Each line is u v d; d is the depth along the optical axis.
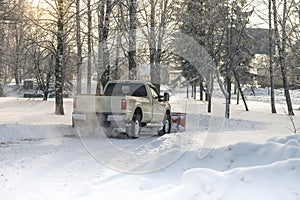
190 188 5.02
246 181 5.09
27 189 6.11
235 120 21.75
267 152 7.07
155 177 6.56
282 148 6.99
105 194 5.58
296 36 23.00
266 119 25.47
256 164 6.87
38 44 22.86
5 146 11.16
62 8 21.59
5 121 19.03
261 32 31.03
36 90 48.00
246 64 39.19
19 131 13.40
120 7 20.77
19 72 46.41
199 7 25.39
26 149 10.49
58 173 7.29
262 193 4.86
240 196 4.82
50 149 10.48
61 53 23.48
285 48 27.67
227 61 25.56
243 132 16.56
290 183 5.03
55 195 5.74
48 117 21.77
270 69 32.97
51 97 50.47
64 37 23.23
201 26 24.97
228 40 25.03
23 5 18.78
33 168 7.76
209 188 4.96
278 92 64.75
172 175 6.67
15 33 23.20
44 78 42.88
